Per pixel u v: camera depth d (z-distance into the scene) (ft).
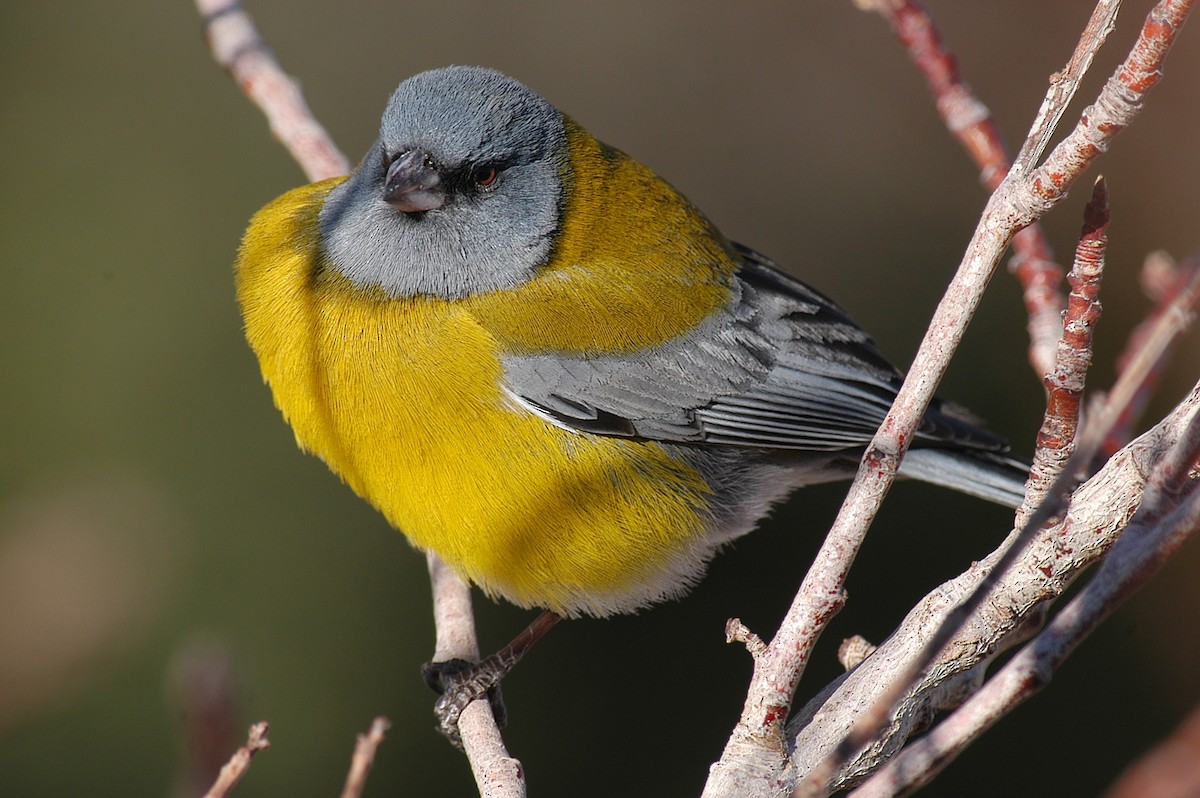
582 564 24.97
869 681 15.17
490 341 24.03
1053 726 42.34
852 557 14.49
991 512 45.21
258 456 45.37
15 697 19.85
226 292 49.11
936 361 14.26
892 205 55.98
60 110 52.65
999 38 56.29
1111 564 12.19
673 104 59.21
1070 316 13.34
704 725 42.04
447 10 60.54
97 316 48.44
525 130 24.76
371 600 43.21
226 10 31.01
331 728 41.52
